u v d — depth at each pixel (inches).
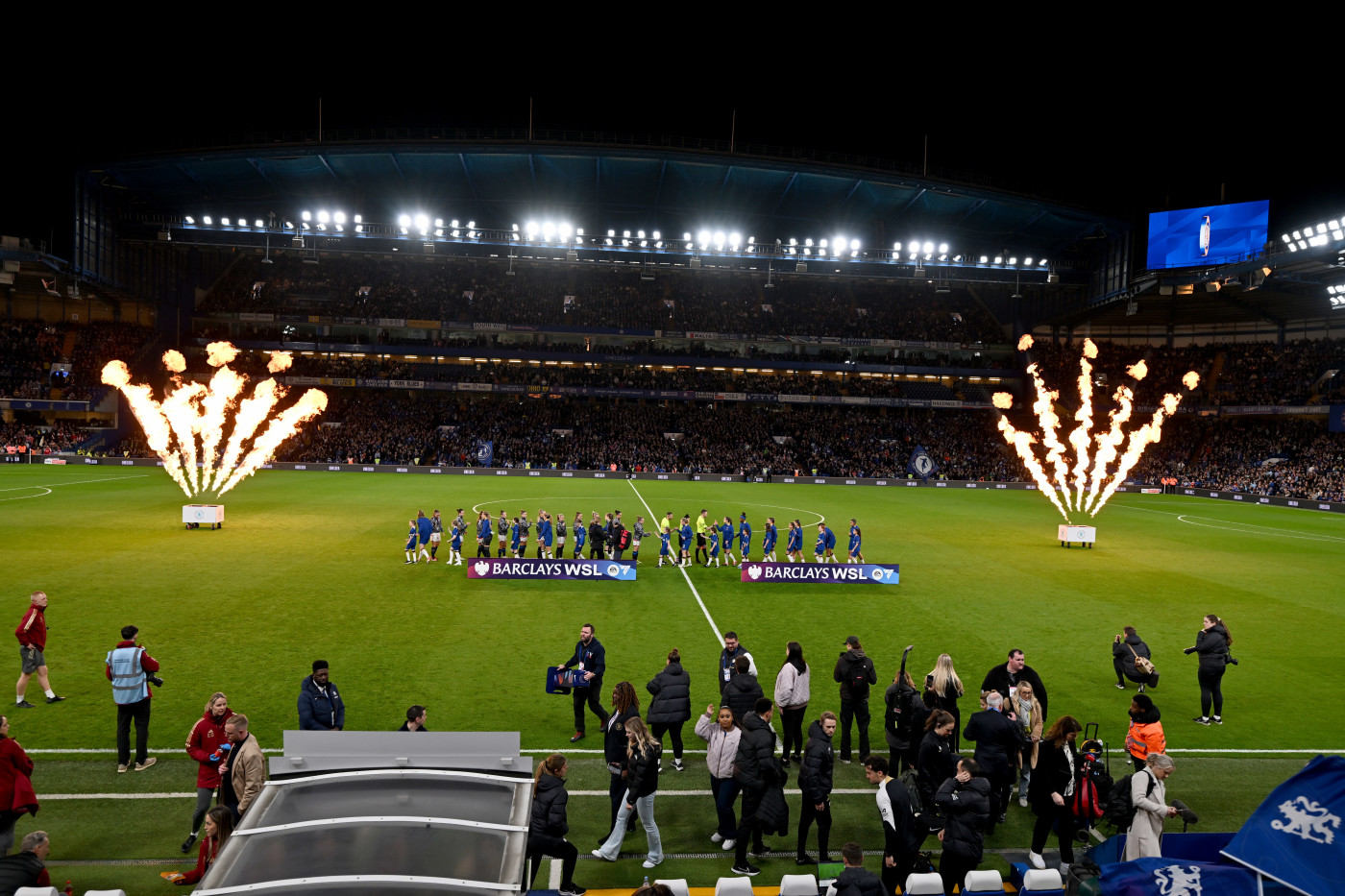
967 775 332.8
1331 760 294.4
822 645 730.2
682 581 1005.2
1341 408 2367.1
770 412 3127.5
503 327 2893.7
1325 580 1088.8
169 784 434.0
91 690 563.2
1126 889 292.4
